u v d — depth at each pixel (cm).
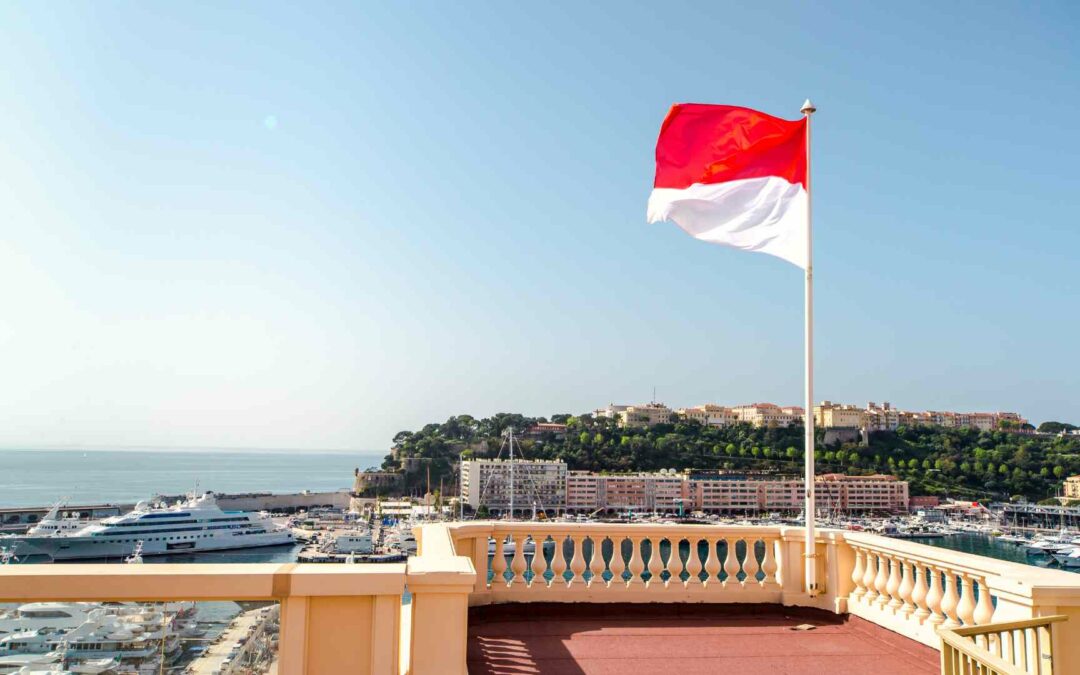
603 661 671
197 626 370
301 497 15762
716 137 917
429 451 16700
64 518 8169
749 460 16475
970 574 622
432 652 418
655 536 882
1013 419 17750
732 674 634
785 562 884
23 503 16838
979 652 379
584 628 802
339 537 8481
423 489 15862
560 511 13962
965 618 627
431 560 461
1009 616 525
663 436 17400
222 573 376
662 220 916
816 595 850
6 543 7175
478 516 13538
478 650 706
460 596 424
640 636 767
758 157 913
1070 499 13025
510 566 884
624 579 909
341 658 388
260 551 8425
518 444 16812
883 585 776
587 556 2277
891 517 12506
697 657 688
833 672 645
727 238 912
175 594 370
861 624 794
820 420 17675
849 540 832
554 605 859
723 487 14075
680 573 887
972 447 15938
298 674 380
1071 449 15188
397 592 392
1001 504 13125
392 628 391
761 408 18825
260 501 15400
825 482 13962
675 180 920
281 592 382
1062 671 489
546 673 632
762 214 907
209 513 8231
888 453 16112
